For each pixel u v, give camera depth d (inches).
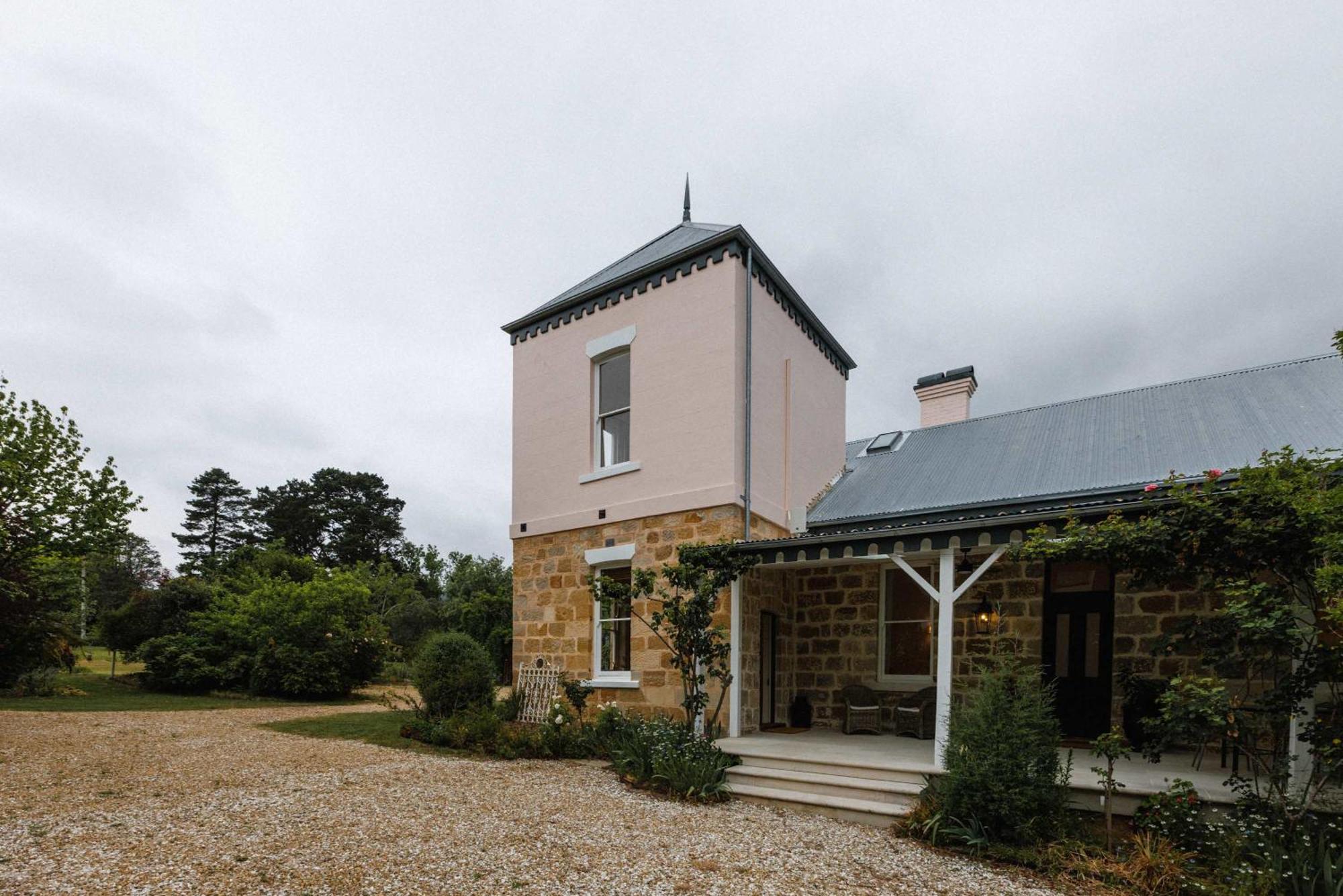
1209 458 316.5
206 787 243.6
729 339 366.3
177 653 649.0
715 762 279.6
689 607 315.6
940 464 434.0
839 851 202.7
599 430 437.1
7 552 420.2
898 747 316.2
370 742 367.9
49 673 591.2
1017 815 202.2
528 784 272.8
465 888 155.9
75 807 207.5
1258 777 235.0
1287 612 179.2
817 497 459.2
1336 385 346.9
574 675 409.1
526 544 453.4
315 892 147.6
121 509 457.4
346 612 719.7
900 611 394.0
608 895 157.1
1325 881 155.6
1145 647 314.8
